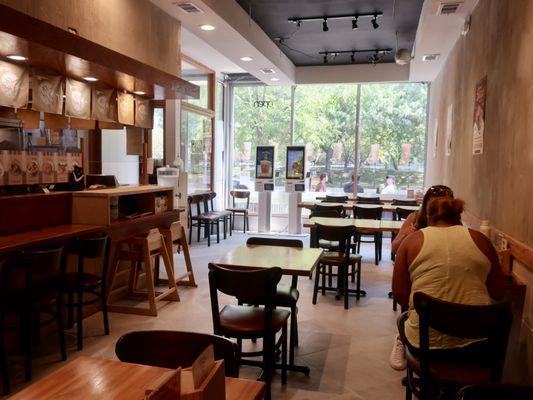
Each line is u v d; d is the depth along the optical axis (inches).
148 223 182.7
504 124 128.7
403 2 213.0
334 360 134.2
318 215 236.8
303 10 227.5
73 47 133.0
